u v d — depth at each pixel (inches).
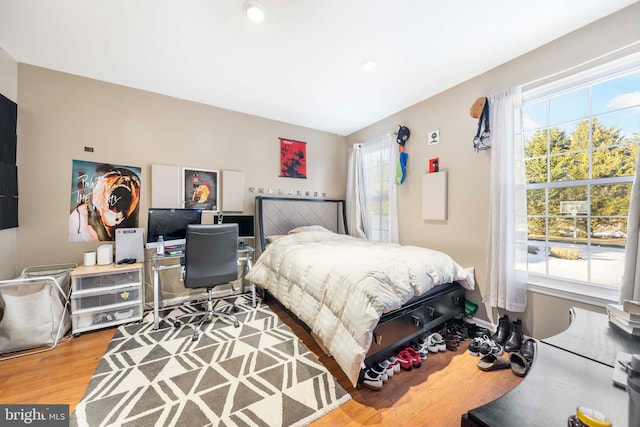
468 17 68.0
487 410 24.5
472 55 85.2
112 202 105.5
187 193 120.9
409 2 62.7
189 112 122.0
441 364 72.5
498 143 88.0
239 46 80.5
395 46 80.4
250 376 65.6
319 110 133.0
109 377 64.7
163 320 99.3
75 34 74.8
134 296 97.2
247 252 124.6
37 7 63.8
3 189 80.8
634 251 59.6
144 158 112.0
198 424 50.7
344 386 62.9
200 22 69.7
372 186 152.6
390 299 62.0
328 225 162.9
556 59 76.9
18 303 76.3
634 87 67.2
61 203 97.1
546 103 83.6
